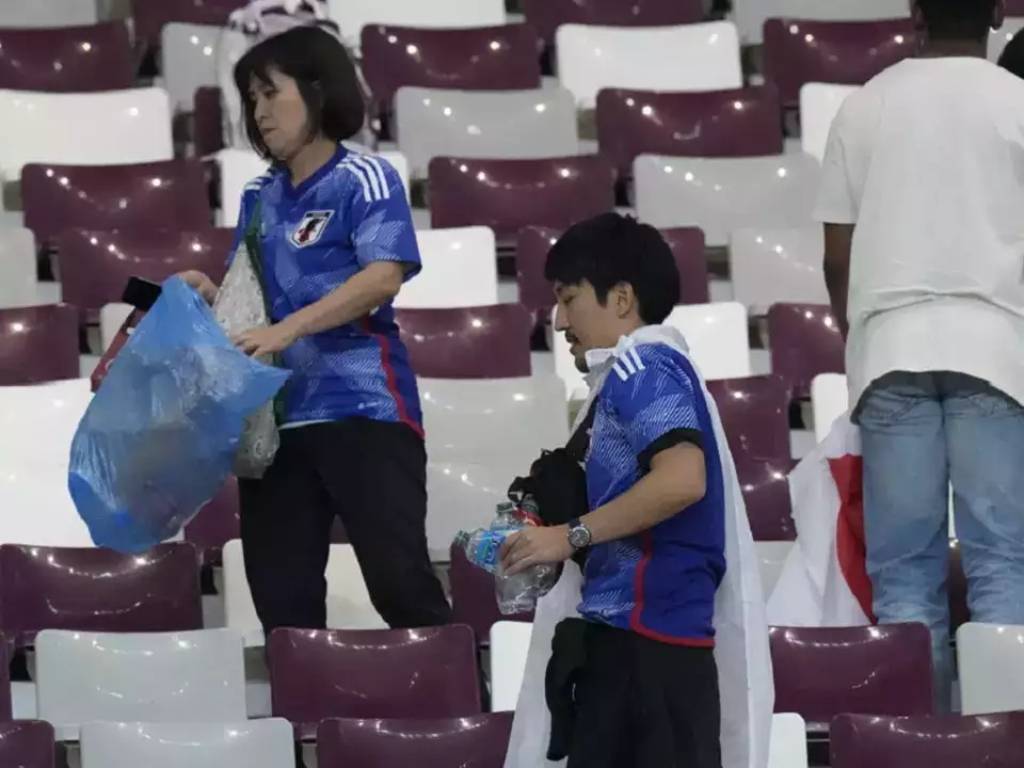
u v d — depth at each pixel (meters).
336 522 20.30
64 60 28.73
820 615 18.12
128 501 15.61
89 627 18.77
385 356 16.86
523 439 21.05
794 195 26.11
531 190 25.69
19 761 15.66
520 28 29.28
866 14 31.66
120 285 23.42
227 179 25.39
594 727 12.70
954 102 17.62
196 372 15.10
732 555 13.10
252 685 18.55
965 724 16.00
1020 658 16.89
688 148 27.64
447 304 23.97
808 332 23.16
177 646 17.55
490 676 17.78
